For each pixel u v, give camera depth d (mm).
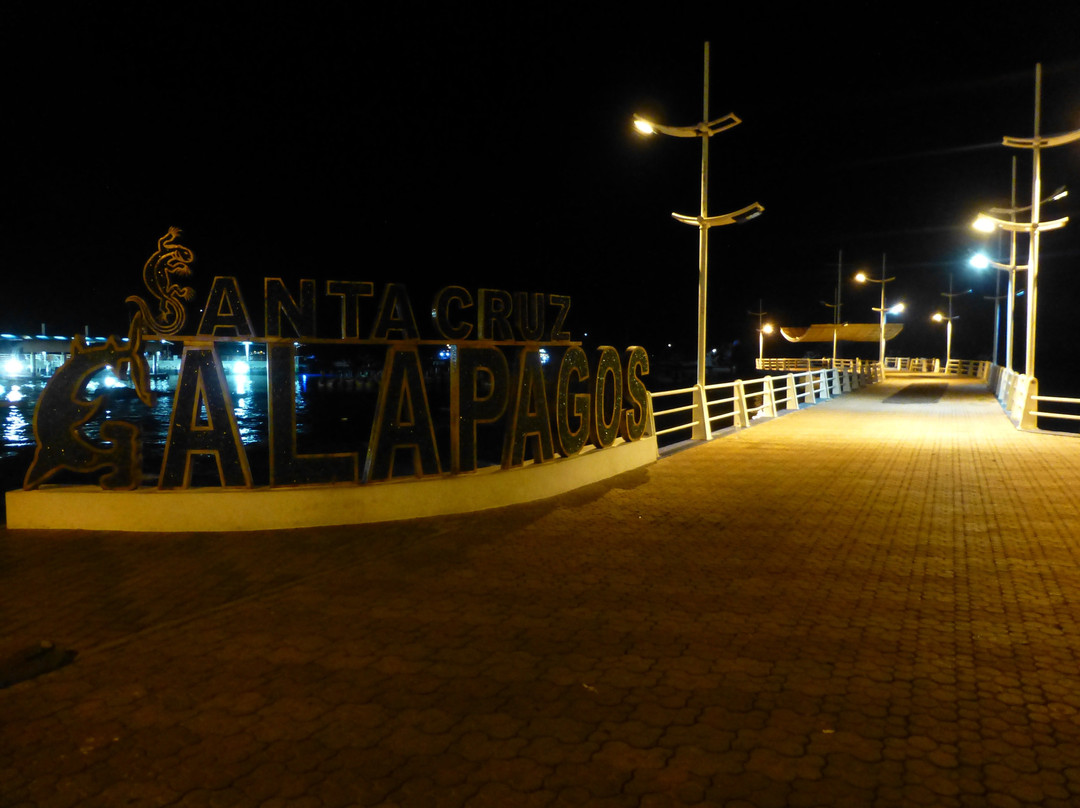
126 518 8172
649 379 78750
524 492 9734
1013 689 4453
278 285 8445
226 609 5836
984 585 6426
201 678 4633
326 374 91812
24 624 5559
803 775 3559
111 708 4262
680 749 3789
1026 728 3994
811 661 4855
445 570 6820
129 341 8305
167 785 3516
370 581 6508
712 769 3611
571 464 10586
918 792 3424
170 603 5984
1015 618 5645
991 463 13055
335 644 5145
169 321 8359
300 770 3625
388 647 5090
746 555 7320
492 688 4473
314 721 4094
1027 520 8805
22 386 74625
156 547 7559
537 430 10195
